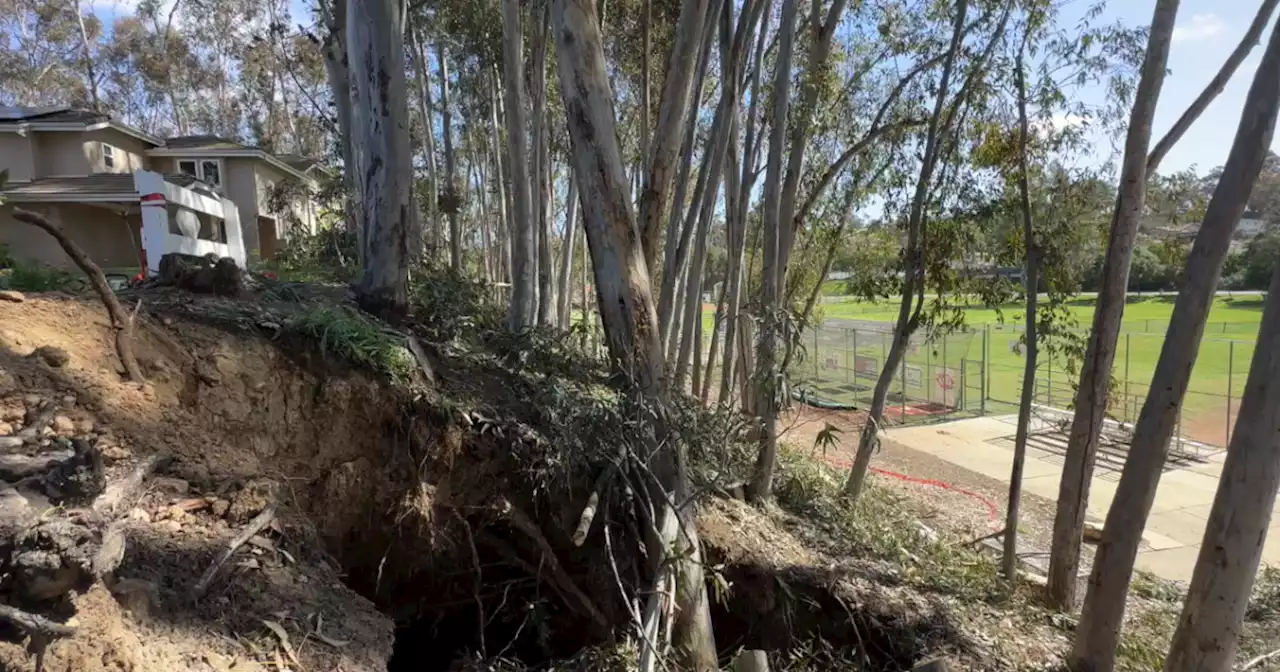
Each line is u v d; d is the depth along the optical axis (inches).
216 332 173.2
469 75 502.3
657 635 156.3
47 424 119.6
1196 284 165.9
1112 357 223.5
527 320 297.0
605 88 183.3
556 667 175.6
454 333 245.8
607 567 200.5
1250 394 145.2
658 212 207.2
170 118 1146.7
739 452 244.8
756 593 214.2
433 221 489.7
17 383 125.8
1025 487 399.5
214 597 107.2
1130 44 232.5
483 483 198.2
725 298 323.0
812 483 299.1
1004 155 248.4
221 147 681.6
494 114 474.3
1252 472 144.8
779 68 249.4
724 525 225.8
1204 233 163.9
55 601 78.3
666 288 273.4
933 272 276.4
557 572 199.3
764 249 259.4
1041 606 236.8
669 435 180.4
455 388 210.1
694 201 272.2
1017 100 243.3
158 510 118.3
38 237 530.9
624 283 185.0
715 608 217.3
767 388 248.5
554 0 182.7
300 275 332.8
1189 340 168.2
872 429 296.8
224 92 1074.7
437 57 523.5
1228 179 159.6
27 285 189.8
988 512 355.9
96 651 78.5
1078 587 267.6
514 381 230.8
